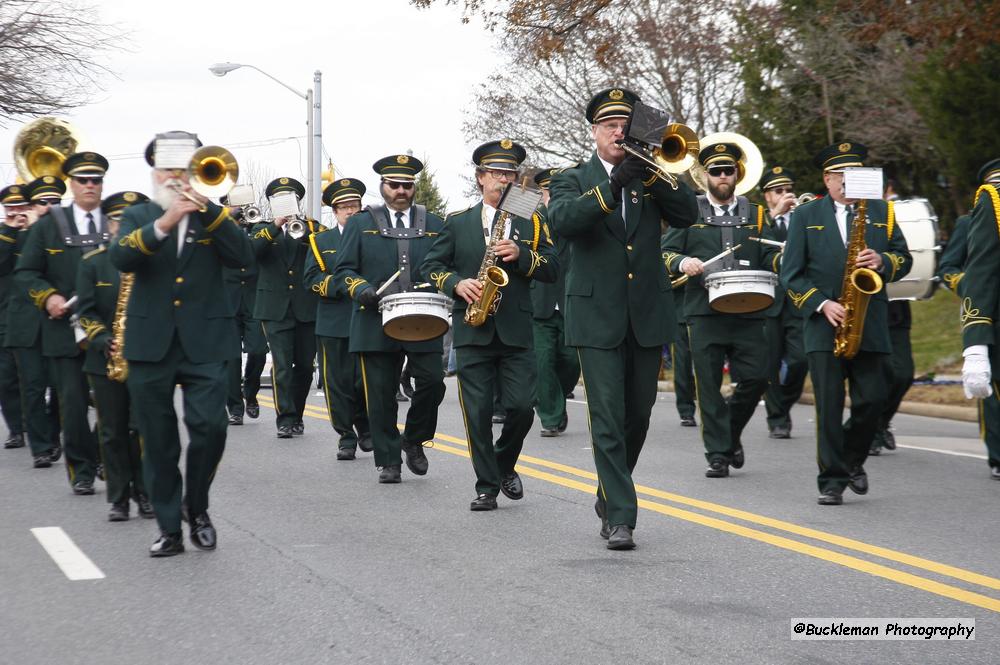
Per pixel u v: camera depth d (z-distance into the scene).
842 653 5.01
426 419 9.57
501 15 19.06
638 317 6.97
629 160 6.62
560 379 12.70
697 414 14.48
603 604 5.75
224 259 6.97
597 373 6.92
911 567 6.44
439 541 7.22
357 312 9.52
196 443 6.87
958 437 12.12
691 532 7.38
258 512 8.23
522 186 8.20
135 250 6.57
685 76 27.19
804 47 23.64
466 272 8.58
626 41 25.97
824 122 24.00
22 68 26.95
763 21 24.84
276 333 12.52
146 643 5.28
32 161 12.17
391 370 9.51
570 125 29.91
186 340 6.81
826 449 8.27
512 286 8.42
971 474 9.67
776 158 24.59
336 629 5.42
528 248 8.48
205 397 6.85
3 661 5.07
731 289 9.38
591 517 7.97
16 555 7.00
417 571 6.45
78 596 6.06
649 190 6.98
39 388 10.53
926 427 13.08
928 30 16.05
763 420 13.68
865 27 17.00
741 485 9.16
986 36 15.48
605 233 6.95
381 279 9.55
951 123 18.92
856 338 8.05
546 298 12.28
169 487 6.94
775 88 24.67
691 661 4.92
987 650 5.05
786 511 8.07
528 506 8.40
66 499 8.94
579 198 6.73
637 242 6.98
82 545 7.26
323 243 11.07
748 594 5.91
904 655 4.98
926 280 10.63
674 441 11.85
